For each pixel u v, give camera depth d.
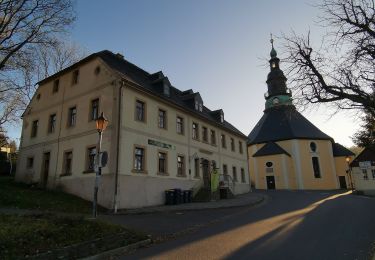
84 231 9.27
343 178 52.19
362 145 29.92
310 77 9.77
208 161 29.25
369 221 12.59
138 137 20.75
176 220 14.25
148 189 20.70
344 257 7.33
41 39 20.81
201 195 24.89
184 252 8.37
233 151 35.47
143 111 21.89
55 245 8.03
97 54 22.30
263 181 49.19
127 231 10.27
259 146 52.62
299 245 8.68
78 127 21.88
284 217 14.83
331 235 9.98
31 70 20.98
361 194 32.31
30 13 19.69
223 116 34.81
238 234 10.66
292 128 52.00
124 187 18.78
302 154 49.66
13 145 45.28
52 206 16.53
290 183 47.91
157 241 10.08
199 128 28.78
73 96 23.25
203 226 12.74
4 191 18.67
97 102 21.33
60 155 22.58
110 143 19.23
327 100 9.59
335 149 54.62
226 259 7.46
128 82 20.55
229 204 21.27
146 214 16.47
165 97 24.16
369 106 9.15
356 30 9.23
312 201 24.12
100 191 18.80
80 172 20.58
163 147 23.06
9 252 7.12
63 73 24.92
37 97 27.02
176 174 24.00
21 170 25.77
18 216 10.07
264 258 7.42
